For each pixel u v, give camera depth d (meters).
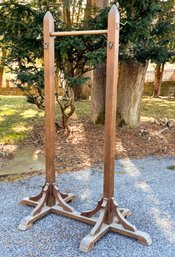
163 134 5.34
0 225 2.43
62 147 4.54
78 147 4.56
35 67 4.27
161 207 2.80
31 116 6.38
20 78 4.09
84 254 2.08
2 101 8.05
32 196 2.78
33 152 4.41
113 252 2.10
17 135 5.11
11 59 4.22
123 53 4.68
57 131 5.11
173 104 8.62
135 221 2.54
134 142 4.88
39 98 4.62
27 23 3.91
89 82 6.20
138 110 5.58
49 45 2.38
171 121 6.16
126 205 2.83
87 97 8.89
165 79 10.82
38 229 2.38
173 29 4.41
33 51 4.09
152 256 2.06
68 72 4.45
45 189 2.61
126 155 4.41
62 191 3.13
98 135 5.07
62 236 2.29
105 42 3.96
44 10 4.06
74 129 5.33
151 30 4.37
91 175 3.61
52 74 2.44
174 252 2.12
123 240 2.25
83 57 4.25
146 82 10.87
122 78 5.39
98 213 2.63
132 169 3.88
